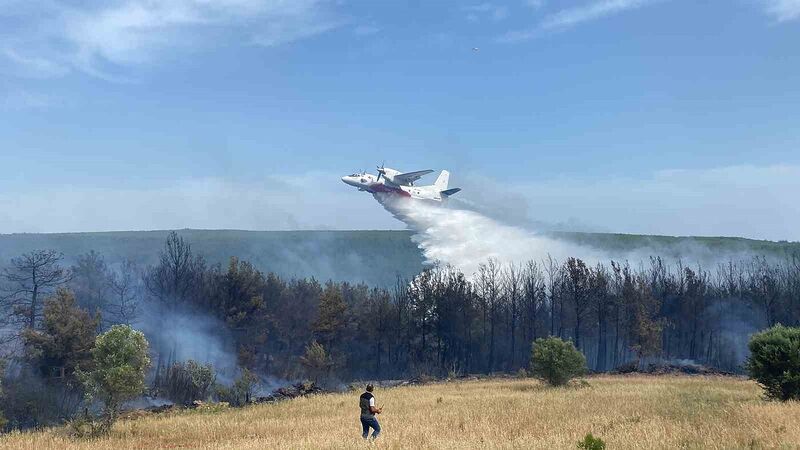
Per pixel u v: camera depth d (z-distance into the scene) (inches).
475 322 3570.4
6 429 1802.4
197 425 1262.3
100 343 1322.6
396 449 804.6
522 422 1057.5
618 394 1545.3
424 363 3270.2
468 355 3499.0
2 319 2832.2
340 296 3275.1
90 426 1259.8
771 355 1302.9
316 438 946.7
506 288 3996.1
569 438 845.2
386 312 3491.6
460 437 906.7
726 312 3774.6
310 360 2763.3
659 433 834.2
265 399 2182.6
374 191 3767.2
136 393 1321.4
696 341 3735.2
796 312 3472.0
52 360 2110.0
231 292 3223.4
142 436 1181.1
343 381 3056.1
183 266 3508.9
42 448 1048.2
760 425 880.9
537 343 2010.3
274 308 3563.0
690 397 1407.5
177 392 2242.9
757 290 3742.6
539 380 2087.8
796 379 1262.3
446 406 1401.3
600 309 3523.6
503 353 3727.9
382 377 3324.3
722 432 828.6
